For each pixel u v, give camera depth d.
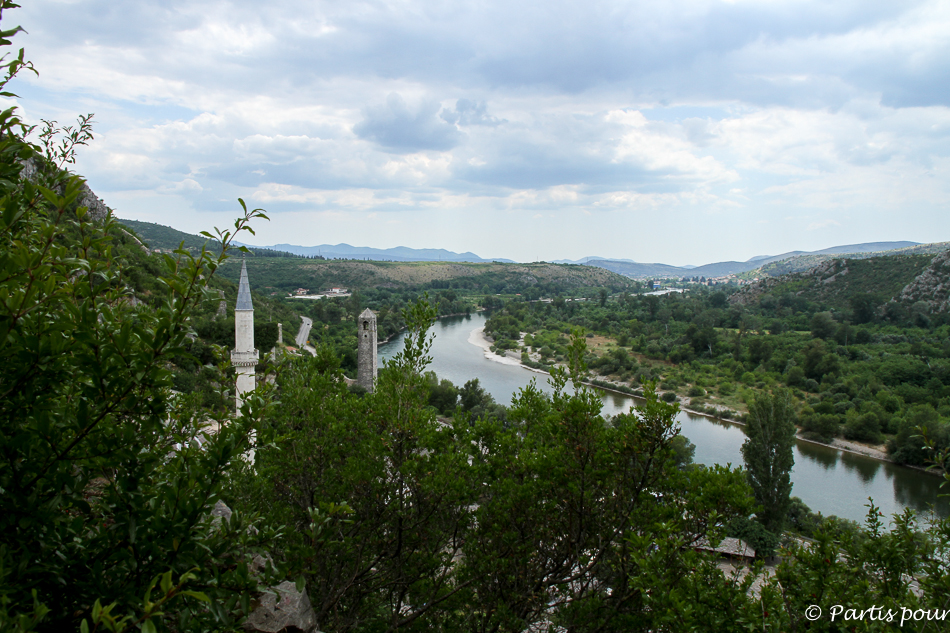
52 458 4.88
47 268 4.38
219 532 5.79
